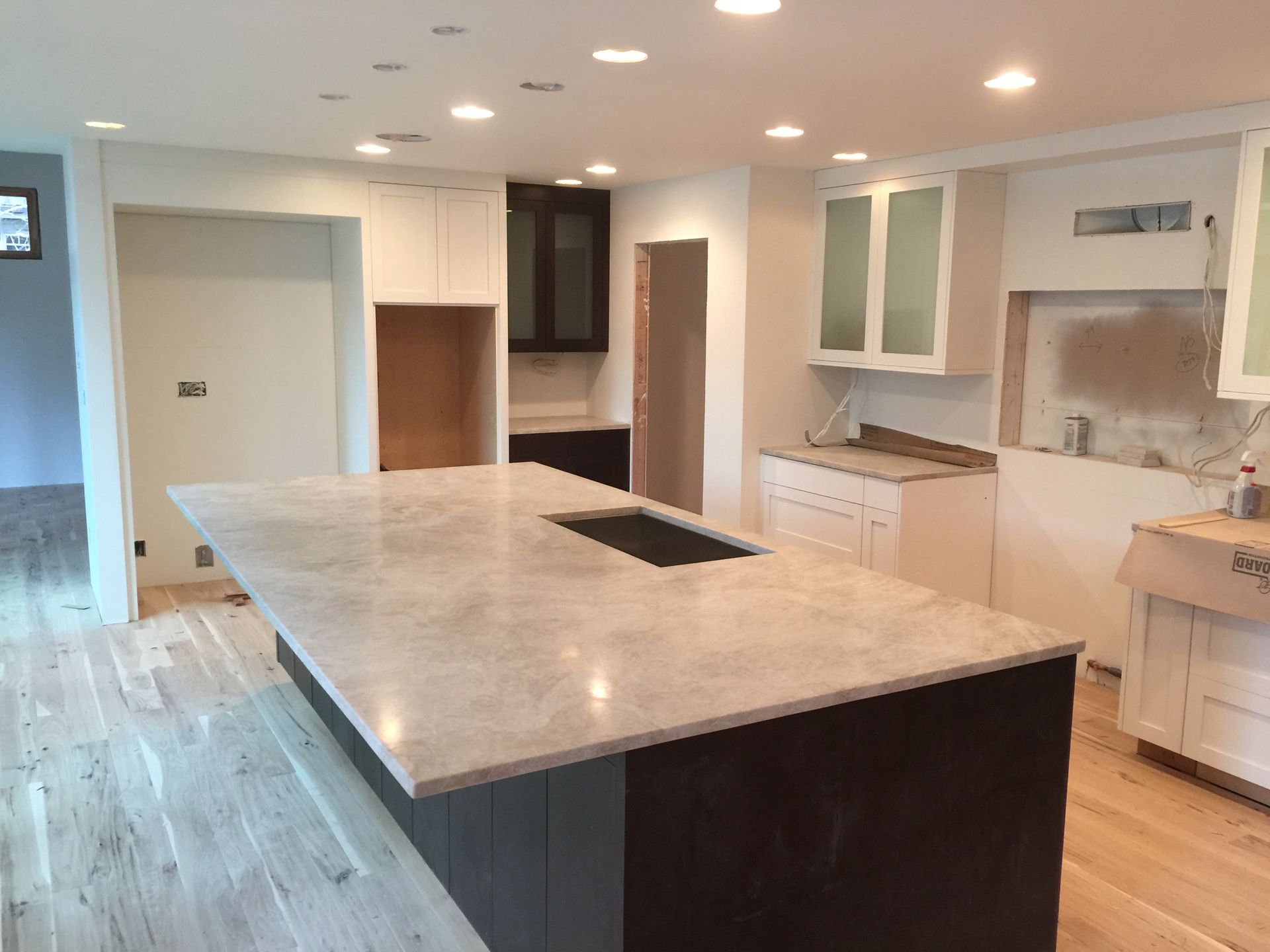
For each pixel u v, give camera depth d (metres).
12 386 8.14
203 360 5.38
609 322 6.24
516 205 5.75
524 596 2.35
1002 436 4.65
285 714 3.87
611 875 1.76
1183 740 3.41
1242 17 2.35
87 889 2.71
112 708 3.90
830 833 1.94
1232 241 3.36
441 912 2.65
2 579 5.63
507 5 2.35
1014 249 4.51
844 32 2.53
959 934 2.16
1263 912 2.70
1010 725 2.14
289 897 2.70
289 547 2.81
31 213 7.95
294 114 3.75
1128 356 4.16
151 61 2.94
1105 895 2.76
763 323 5.12
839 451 5.20
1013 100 3.32
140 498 5.34
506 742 1.54
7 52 2.84
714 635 2.09
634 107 3.52
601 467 6.15
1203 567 3.26
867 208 4.83
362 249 5.13
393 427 6.18
